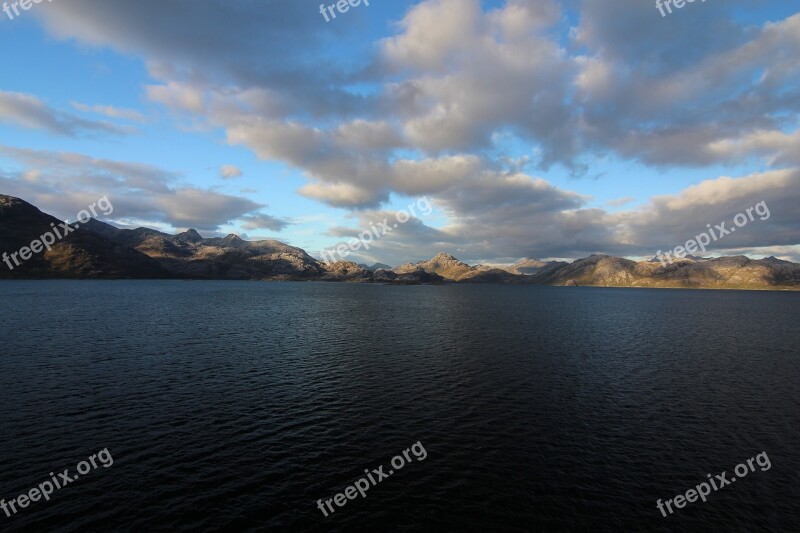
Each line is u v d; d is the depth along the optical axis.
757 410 42.22
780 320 134.50
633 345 79.50
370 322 112.06
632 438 35.22
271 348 70.38
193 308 137.88
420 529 23.16
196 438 33.41
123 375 50.38
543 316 136.75
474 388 48.09
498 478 28.52
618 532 23.28
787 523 24.44
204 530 22.52
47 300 148.00
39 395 42.06
